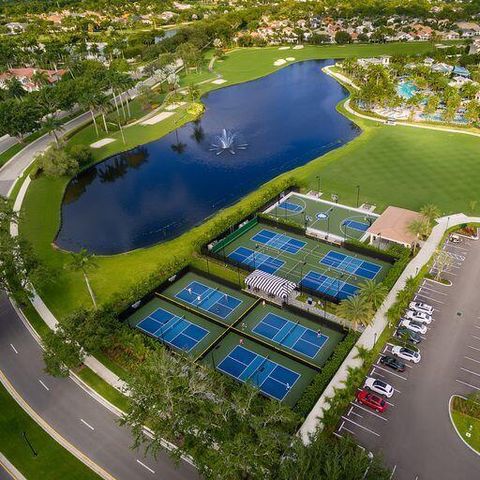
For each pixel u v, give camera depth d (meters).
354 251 108.62
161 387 62.16
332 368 75.75
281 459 56.22
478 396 70.38
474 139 159.50
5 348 88.88
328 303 93.50
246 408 59.97
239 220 119.38
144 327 91.75
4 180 158.62
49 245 122.62
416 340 81.44
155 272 102.88
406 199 126.38
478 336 82.31
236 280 102.62
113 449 68.31
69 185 158.38
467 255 102.94
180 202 143.75
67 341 78.31
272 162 163.50
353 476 50.00
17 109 180.25
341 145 170.25
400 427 67.75
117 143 185.88
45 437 70.81
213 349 85.00
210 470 58.59
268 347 84.31
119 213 140.62
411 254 104.06
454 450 64.19
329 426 67.31
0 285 94.38
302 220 121.69
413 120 180.88
